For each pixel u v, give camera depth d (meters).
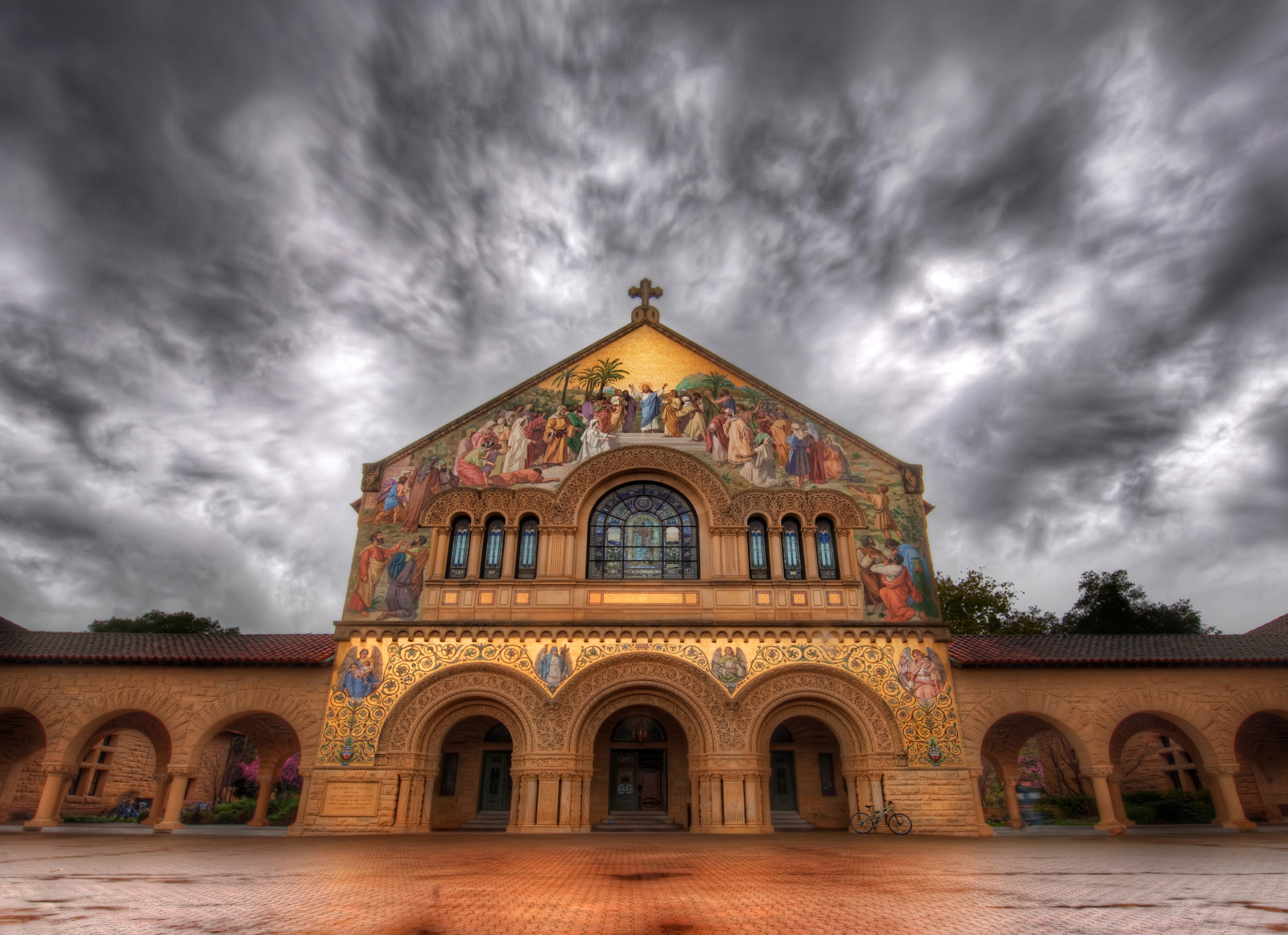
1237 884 10.07
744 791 25.30
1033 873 11.64
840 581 28.38
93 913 7.32
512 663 26.70
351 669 26.75
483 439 30.58
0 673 26.84
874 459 30.33
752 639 27.12
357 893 9.14
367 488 29.84
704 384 31.67
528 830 24.73
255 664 26.77
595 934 6.43
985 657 27.11
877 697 26.48
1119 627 56.25
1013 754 33.31
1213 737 26.31
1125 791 42.78
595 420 30.95
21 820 36.38
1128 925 6.73
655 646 26.97
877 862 13.78
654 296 33.78
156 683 26.88
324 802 25.14
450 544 29.25
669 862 13.77
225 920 6.99
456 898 8.73
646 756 29.39
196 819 44.06
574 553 28.81
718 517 29.20
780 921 7.14
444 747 29.53
